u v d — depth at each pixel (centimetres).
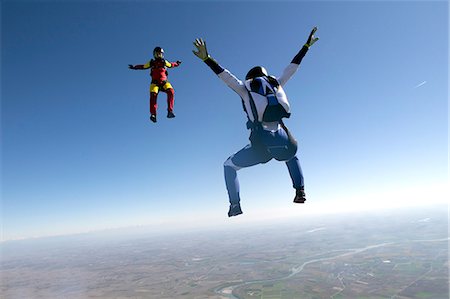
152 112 544
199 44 355
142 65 570
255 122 364
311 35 400
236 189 383
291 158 379
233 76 372
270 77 386
